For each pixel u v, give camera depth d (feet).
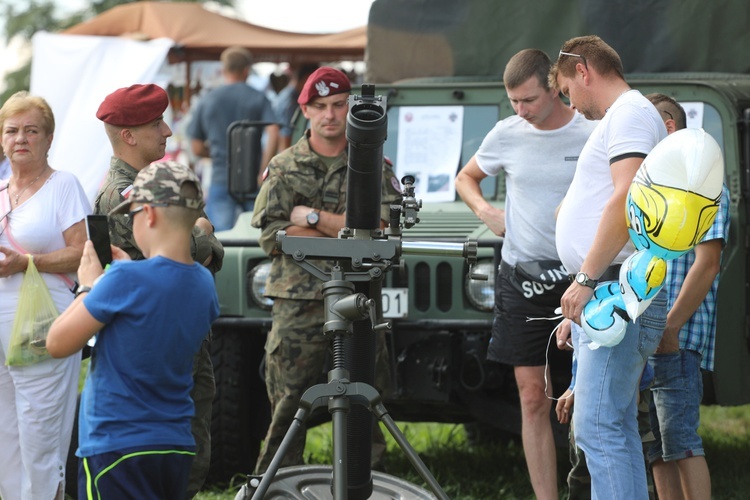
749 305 43.80
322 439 55.16
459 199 49.29
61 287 35.63
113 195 34.53
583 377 32.42
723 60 52.03
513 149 40.27
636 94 32.58
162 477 27.22
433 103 50.49
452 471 49.14
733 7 51.83
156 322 26.78
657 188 29.60
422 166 49.93
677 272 36.88
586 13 52.70
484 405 44.50
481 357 43.45
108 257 28.66
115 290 26.71
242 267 45.39
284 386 41.11
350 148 30.25
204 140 80.48
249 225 47.91
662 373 36.70
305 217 40.63
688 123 46.91
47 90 84.33
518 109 39.27
